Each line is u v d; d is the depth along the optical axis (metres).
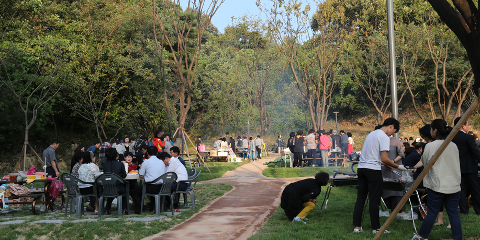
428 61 29.20
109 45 23.06
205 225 6.65
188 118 39.53
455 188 4.67
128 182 7.91
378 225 5.46
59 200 10.26
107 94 23.30
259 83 36.50
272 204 8.69
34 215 7.95
